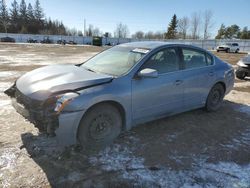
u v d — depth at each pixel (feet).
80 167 9.86
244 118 16.52
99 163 10.19
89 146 10.85
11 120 14.20
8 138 11.92
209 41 162.71
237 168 10.34
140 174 9.58
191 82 14.69
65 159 10.34
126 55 13.50
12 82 24.93
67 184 8.79
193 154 11.32
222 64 17.47
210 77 16.10
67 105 9.62
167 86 13.20
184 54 14.65
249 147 12.30
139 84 11.94
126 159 10.61
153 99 12.64
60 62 47.60
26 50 85.30
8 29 276.82
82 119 10.34
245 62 32.24
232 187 9.05
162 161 10.59
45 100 9.72
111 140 11.46
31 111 10.04
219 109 18.26
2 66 37.73
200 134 13.56
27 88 10.69
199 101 15.88
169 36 253.65
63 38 221.66
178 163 10.49
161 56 13.38
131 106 11.74
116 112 11.44
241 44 149.07
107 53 14.89
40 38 216.54
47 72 12.05
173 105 13.93
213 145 12.32
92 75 11.48
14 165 9.73
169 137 12.99
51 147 11.19
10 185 8.57
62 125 9.64
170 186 8.95
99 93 10.39
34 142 11.59
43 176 9.16
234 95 23.11
